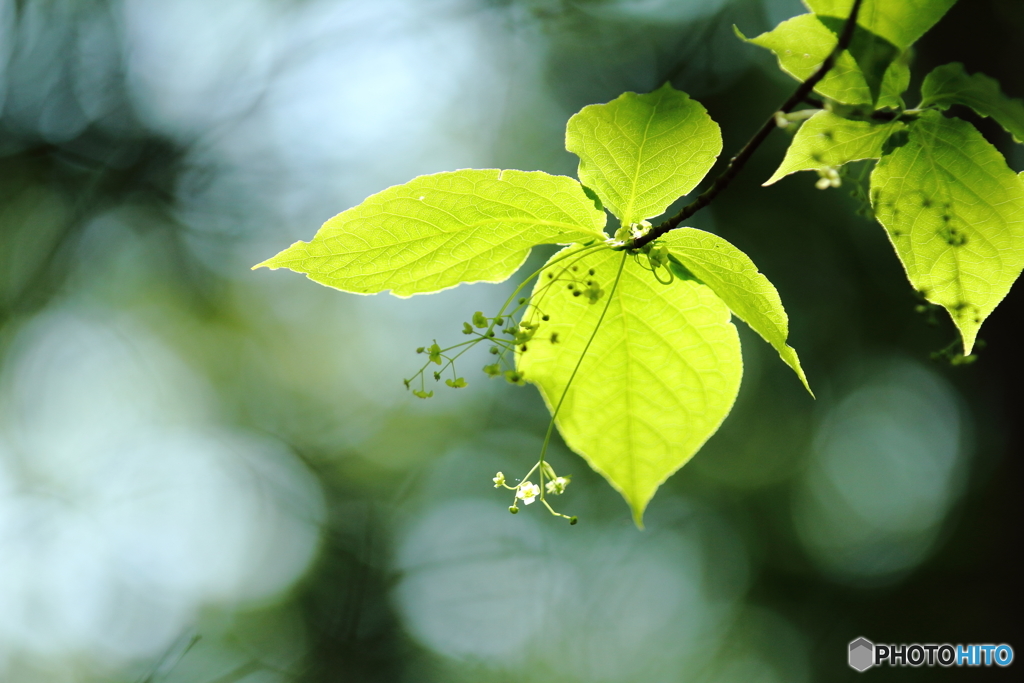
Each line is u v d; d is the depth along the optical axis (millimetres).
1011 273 1492
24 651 8188
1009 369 5926
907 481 8195
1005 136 4699
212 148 9266
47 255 8891
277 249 10258
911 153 1456
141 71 9203
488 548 10070
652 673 8891
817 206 8344
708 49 7820
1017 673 5930
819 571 8430
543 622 9336
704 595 9242
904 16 1270
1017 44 5688
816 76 1325
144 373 10570
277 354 11258
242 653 8648
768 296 1601
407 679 8648
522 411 11008
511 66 9430
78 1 9055
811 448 8875
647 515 9828
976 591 6578
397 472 11117
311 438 11227
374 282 1744
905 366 8234
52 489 9367
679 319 1803
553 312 1819
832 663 7688
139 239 9664
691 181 1558
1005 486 6105
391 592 9633
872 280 8289
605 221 1636
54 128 8750
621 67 8977
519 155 10117
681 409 1858
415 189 1568
